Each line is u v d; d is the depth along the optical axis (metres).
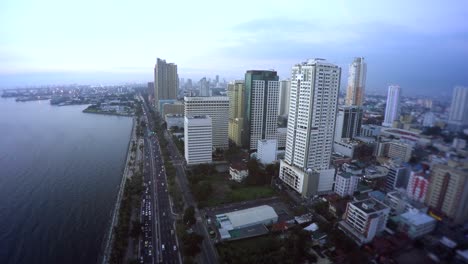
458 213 92.31
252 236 168.38
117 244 156.75
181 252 156.00
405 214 130.88
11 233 182.62
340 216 188.00
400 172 196.75
